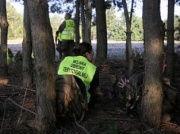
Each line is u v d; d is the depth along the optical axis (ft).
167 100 20.24
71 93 19.19
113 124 18.25
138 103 19.90
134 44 123.13
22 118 20.02
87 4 44.11
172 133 18.45
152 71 18.44
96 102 21.24
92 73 20.24
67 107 18.98
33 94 24.84
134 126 18.58
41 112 17.76
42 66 17.44
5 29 36.86
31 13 17.11
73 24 41.78
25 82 26.73
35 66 17.63
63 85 19.12
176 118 20.93
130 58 25.46
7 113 20.99
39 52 17.35
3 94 24.93
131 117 19.93
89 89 20.30
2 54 36.42
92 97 20.90
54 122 18.04
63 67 19.90
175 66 38.40
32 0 16.94
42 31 17.21
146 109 18.75
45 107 17.74
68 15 41.86
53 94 17.98
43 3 17.10
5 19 36.86
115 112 20.71
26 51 26.94
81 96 19.60
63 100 18.75
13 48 104.99
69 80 19.33
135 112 20.15
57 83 19.29
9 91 26.03
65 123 19.19
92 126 18.72
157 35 18.20
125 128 18.40
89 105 20.97
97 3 49.06
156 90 18.53
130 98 20.22
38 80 17.67
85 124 18.95
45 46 17.35
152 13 18.11
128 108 20.26
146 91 18.71
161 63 18.54
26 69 26.73
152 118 18.70
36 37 17.25
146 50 18.54
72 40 41.70
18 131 18.48
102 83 27.43
